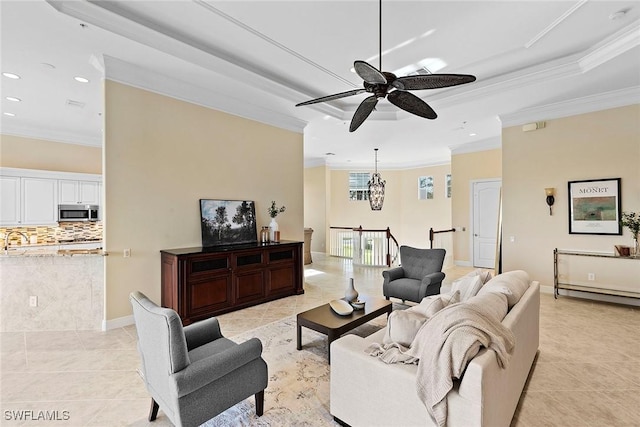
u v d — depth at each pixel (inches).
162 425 80.0
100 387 97.2
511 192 214.5
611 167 179.2
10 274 142.1
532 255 207.0
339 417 78.6
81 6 106.0
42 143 239.9
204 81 160.6
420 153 354.0
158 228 156.5
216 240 178.9
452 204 318.0
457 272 282.8
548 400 90.2
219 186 182.5
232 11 113.8
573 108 189.5
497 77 169.9
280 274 198.4
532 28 124.2
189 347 88.7
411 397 63.9
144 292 151.7
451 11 113.0
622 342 129.8
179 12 114.7
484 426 55.6
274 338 135.6
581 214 189.0
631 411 85.4
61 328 142.7
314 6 110.6
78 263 144.2
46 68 143.8
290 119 220.7
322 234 401.4
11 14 104.4
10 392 94.3
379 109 224.5
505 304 85.7
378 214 428.5
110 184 140.3
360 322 120.6
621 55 132.3
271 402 89.3
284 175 220.4
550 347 125.3
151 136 153.1
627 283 171.2
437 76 90.4
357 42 135.0
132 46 125.4
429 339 65.0
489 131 256.4
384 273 180.2
